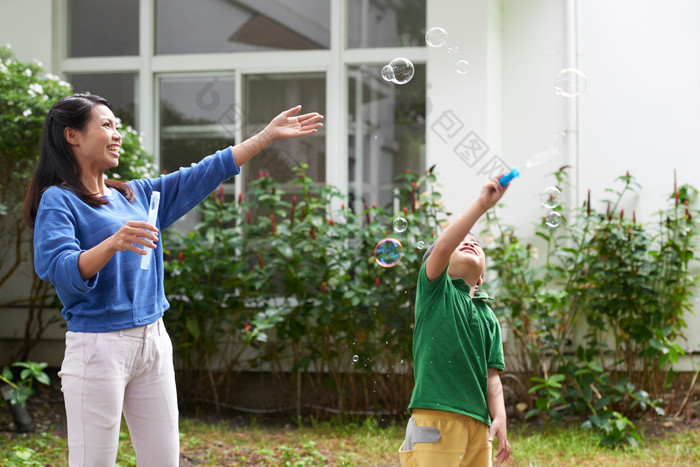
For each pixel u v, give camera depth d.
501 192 2.27
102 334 2.29
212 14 5.70
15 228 5.43
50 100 4.66
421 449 2.39
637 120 5.20
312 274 4.77
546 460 3.90
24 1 5.66
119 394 2.31
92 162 2.40
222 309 5.04
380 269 4.78
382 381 4.86
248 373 5.25
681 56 5.17
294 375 5.10
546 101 5.27
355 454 4.01
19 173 4.73
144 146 5.69
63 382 2.32
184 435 4.40
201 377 5.14
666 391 4.93
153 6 5.74
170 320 5.02
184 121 5.73
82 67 5.78
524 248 4.76
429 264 2.41
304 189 5.01
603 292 4.71
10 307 5.50
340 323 4.82
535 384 4.83
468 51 5.15
